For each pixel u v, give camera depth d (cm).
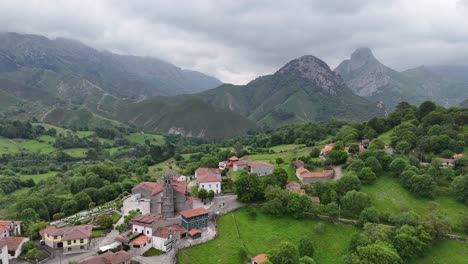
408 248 12412
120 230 13450
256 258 11719
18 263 11131
